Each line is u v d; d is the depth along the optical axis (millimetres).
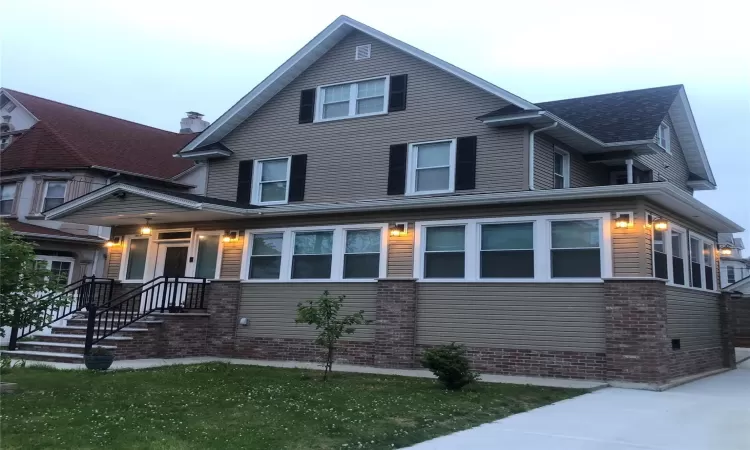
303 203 16828
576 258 12219
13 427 6531
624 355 11328
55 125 24922
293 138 17484
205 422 7078
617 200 11891
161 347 14695
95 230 22469
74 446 5824
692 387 11742
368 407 8203
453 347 10461
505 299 12742
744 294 23641
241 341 15773
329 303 11938
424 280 13688
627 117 16516
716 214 14180
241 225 16516
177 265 17422
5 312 8648
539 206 12648
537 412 8383
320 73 17547
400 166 15609
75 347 13383
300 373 12203
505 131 14359
